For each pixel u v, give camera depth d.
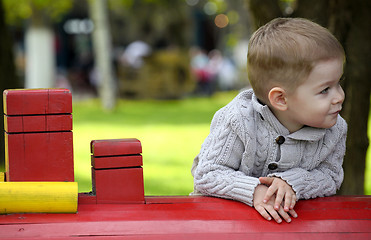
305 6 4.60
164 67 22.30
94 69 25.34
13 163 2.51
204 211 2.51
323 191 2.73
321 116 2.58
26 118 2.51
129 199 2.59
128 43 28.84
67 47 32.59
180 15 28.84
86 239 2.30
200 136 12.05
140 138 11.78
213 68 27.31
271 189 2.53
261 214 2.48
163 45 28.97
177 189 6.78
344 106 4.55
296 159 2.74
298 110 2.61
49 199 2.40
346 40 4.50
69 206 2.41
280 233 2.41
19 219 2.37
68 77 26.72
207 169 2.77
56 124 2.53
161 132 12.74
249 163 2.75
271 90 2.62
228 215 2.48
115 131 12.89
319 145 2.78
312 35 2.57
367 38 4.52
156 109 18.78
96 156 2.55
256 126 2.75
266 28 2.74
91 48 32.78
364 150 4.69
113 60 23.22
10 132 2.50
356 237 2.42
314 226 2.45
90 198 2.56
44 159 2.53
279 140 2.71
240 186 2.60
